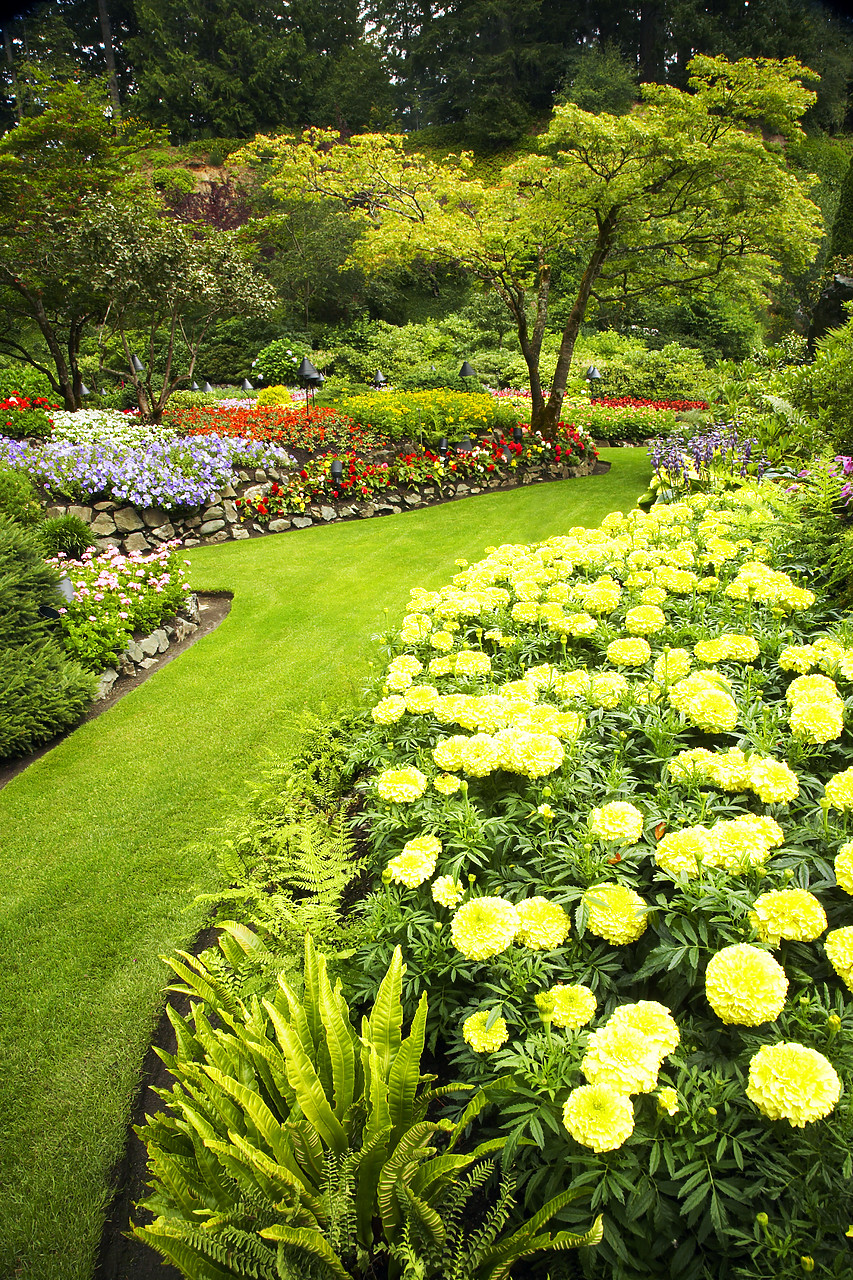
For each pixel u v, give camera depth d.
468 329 24.31
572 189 10.02
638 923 1.78
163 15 39.09
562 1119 1.49
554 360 21.56
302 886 2.46
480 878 2.25
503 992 1.78
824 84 33.75
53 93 13.32
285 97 38.81
